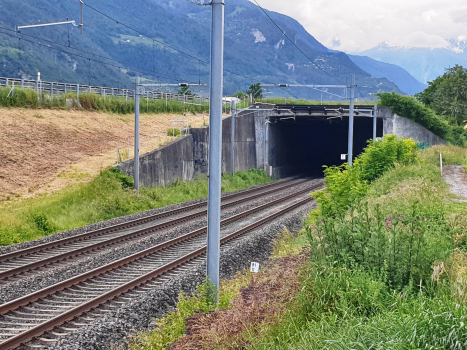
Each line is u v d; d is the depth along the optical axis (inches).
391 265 340.5
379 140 1203.9
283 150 2493.8
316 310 314.7
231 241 780.6
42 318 431.8
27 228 814.5
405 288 314.3
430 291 314.5
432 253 356.5
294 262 439.8
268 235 796.0
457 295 287.3
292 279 368.5
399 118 2178.9
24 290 507.2
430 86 3100.4
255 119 2123.5
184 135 1581.0
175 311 430.0
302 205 1234.6
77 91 1734.7
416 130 2190.0
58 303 477.1
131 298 486.3
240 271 586.6
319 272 349.1
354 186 775.1
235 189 1678.2
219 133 442.3
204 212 1079.0
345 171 822.5
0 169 1095.6
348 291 321.7
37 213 869.8
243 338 309.9
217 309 400.2
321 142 3061.0
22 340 373.4
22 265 596.1
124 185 1179.3
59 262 638.5
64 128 1494.8
